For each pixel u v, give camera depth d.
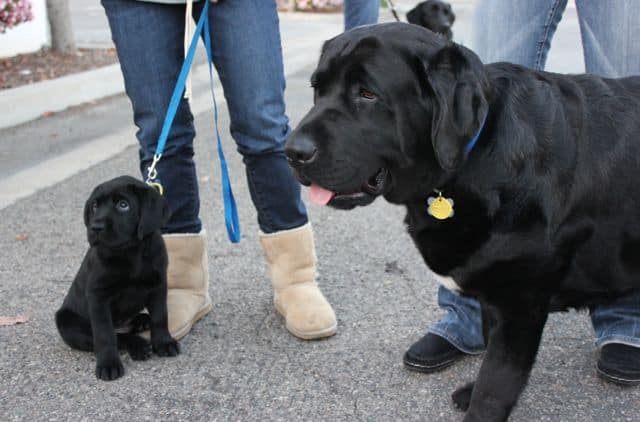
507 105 2.13
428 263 2.28
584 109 2.23
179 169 3.01
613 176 2.19
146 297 2.83
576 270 2.24
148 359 2.83
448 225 2.16
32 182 5.05
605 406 2.50
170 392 2.60
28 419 2.44
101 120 6.90
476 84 1.96
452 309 2.79
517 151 2.09
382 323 3.09
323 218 4.42
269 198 3.03
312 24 15.44
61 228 4.22
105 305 2.71
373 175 2.16
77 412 2.48
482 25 2.80
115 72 8.20
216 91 8.12
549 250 2.13
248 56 2.76
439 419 2.44
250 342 2.95
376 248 3.93
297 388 2.62
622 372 2.56
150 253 2.76
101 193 2.66
